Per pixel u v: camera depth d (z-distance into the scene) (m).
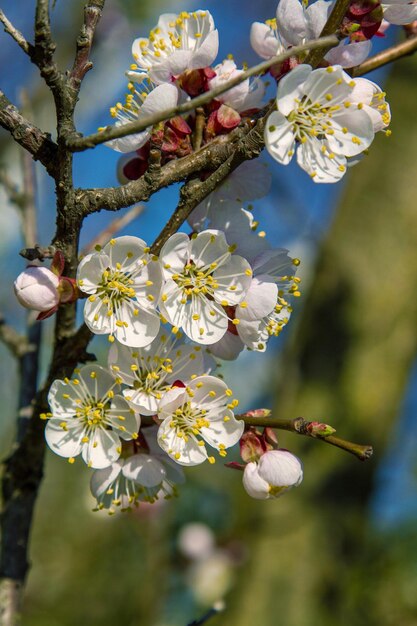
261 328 0.51
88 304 0.49
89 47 0.48
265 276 0.50
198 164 0.49
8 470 0.55
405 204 0.96
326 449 0.90
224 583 1.06
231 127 0.50
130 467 0.50
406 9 0.50
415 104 0.98
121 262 0.49
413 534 1.04
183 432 0.49
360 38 0.50
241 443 0.51
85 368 0.49
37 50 0.46
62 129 0.47
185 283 0.49
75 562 1.21
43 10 0.46
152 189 0.48
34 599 1.18
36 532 1.22
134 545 1.21
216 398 0.49
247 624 0.88
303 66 0.47
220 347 0.51
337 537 0.89
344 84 0.49
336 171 0.49
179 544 1.10
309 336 0.94
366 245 0.95
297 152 0.49
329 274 0.95
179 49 0.52
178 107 0.45
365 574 0.92
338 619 0.89
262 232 0.51
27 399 0.58
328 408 0.91
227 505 1.17
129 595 1.19
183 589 1.09
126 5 1.17
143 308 0.49
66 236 0.49
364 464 0.90
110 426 0.50
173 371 0.50
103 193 0.48
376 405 0.91
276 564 0.89
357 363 0.92
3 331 0.59
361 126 0.49
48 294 0.49
